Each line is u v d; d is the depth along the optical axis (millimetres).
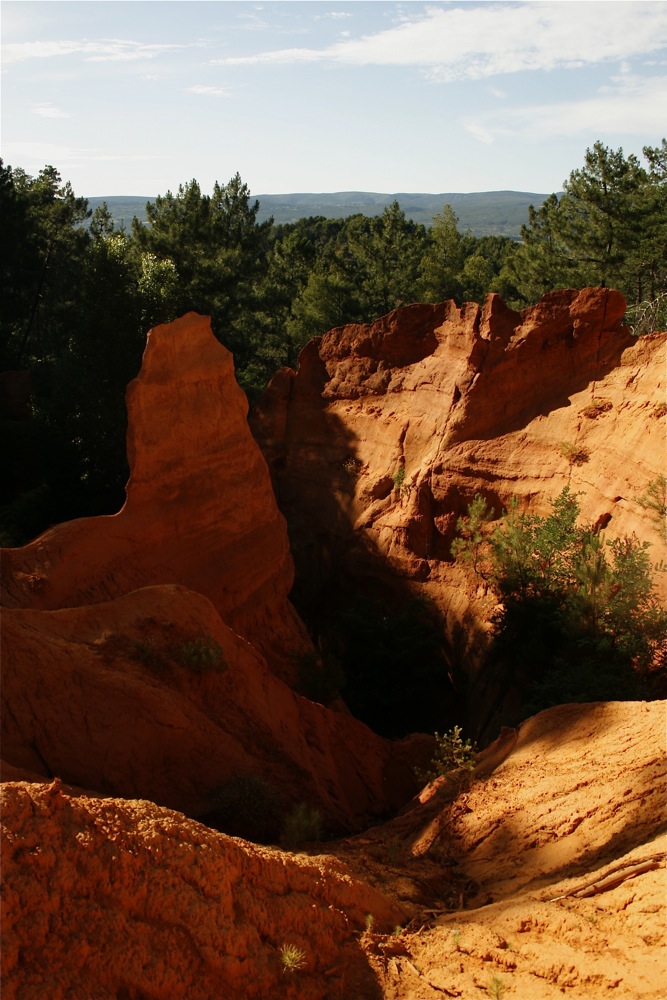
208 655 14844
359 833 14672
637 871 8461
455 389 31422
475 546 28969
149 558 19578
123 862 6801
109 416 34312
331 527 34562
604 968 6902
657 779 10633
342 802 15984
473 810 12289
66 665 13219
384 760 18891
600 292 28797
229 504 21984
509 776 12781
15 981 5730
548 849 10430
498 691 24500
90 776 12508
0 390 43438
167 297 39500
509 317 30766
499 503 29047
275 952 7152
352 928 8094
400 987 7289
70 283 53031
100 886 6625
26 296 57375
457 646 28453
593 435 27094
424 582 30812
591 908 8266
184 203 51625
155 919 6711
